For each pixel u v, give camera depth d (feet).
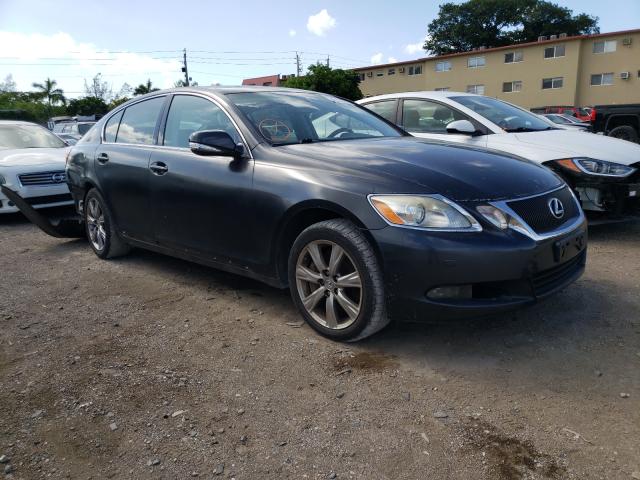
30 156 25.26
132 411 8.61
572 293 13.12
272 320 12.05
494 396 8.82
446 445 7.66
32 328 11.94
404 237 9.45
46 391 9.25
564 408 8.43
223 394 9.05
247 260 12.10
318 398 8.89
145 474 7.19
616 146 18.26
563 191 11.39
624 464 7.14
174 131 14.25
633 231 19.12
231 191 11.99
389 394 8.96
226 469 7.26
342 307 10.59
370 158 10.99
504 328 11.28
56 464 7.41
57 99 224.94
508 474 7.05
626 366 9.61
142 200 14.66
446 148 12.24
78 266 16.79
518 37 208.95
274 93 14.44
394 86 165.99
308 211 10.94
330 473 7.14
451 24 213.46
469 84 149.89
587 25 204.95
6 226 24.03
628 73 128.36
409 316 9.71
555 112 101.30
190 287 14.39
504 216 9.64
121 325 12.01
